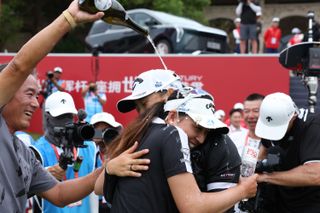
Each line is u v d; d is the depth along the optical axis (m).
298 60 4.20
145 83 2.70
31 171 2.76
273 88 11.66
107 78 12.51
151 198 2.52
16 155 2.54
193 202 2.46
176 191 2.48
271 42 16.34
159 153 2.54
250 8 14.14
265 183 3.49
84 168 4.62
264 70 11.70
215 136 3.13
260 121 3.54
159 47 14.20
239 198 2.57
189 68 12.02
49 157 4.37
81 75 12.69
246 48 14.23
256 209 3.49
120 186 2.62
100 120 4.85
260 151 3.87
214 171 3.07
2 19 20.05
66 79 12.79
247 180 2.63
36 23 22.77
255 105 5.21
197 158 3.08
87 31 22.83
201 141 3.10
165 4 21.48
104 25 15.76
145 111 2.66
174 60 12.11
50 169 3.62
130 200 2.54
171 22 14.23
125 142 2.65
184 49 13.90
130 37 14.98
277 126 3.46
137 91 2.71
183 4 23.61
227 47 15.08
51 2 22.69
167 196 2.53
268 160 3.46
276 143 3.60
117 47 15.29
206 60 11.94
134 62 12.38
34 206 4.37
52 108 4.41
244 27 14.16
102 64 12.55
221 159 3.07
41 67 12.93
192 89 3.17
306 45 4.13
